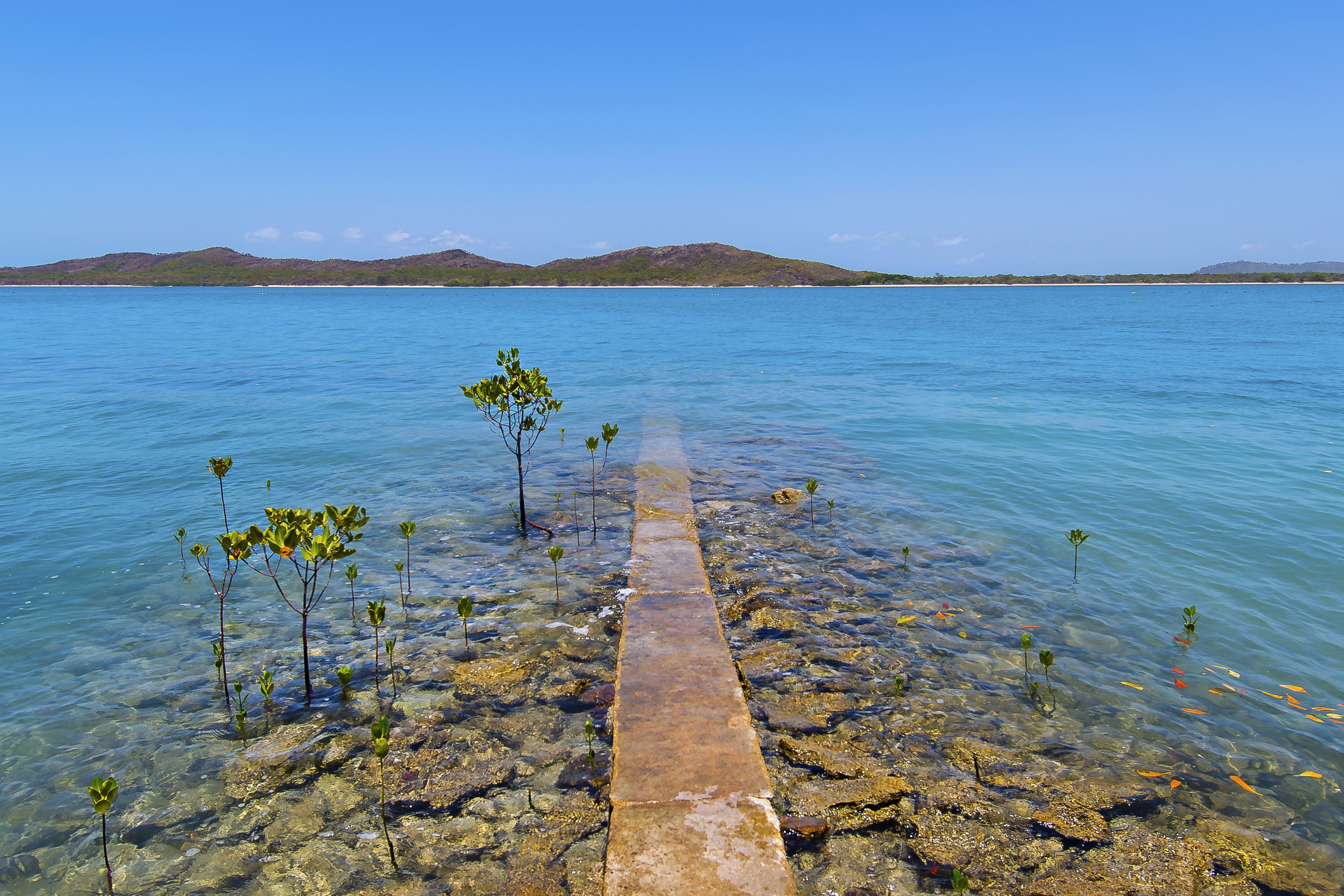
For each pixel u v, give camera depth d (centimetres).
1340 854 457
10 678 685
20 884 442
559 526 1105
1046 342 4372
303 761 554
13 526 1104
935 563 954
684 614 761
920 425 1873
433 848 461
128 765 555
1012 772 535
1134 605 831
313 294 18900
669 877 411
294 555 984
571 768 536
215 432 1781
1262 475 1352
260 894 430
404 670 689
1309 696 648
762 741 571
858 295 18900
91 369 3044
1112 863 448
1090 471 1402
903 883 429
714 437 1748
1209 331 5134
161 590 883
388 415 2020
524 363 3441
